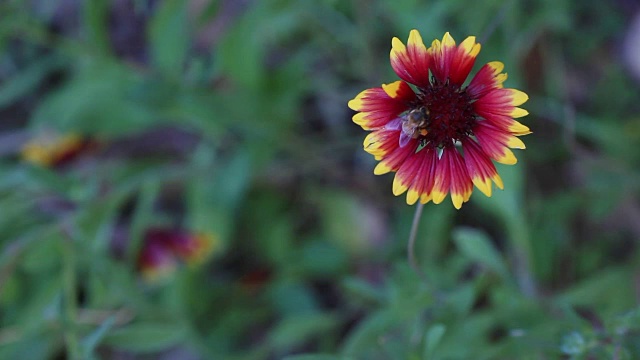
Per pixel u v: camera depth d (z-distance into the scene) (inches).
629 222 25.3
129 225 27.8
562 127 25.1
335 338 25.3
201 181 25.5
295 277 25.8
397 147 16.8
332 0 23.7
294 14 24.7
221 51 23.4
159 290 25.0
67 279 21.7
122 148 29.8
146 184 24.4
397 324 20.4
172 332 21.7
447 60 16.8
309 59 26.5
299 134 27.3
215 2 23.7
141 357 25.9
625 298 22.3
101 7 23.4
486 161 16.8
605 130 24.9
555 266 24.5
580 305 21.7
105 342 21.3
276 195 27.7
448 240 25.4
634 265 23.4
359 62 26.5
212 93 23.9
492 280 21.5
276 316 26.8
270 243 27.1
